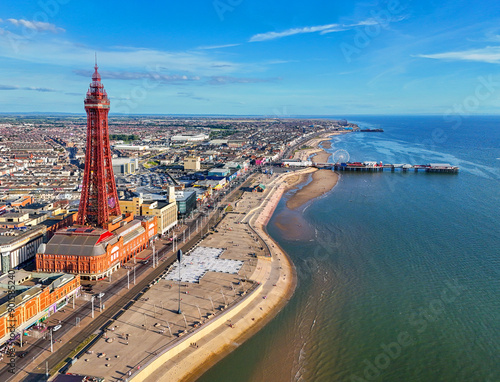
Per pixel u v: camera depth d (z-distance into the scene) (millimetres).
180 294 181000
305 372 135750
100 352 136500
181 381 129750
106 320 158750
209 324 155250
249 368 137625
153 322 156750
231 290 185625
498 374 133250
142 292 183000
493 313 168500
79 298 177375
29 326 150250
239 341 152875
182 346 143750
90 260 193375
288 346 150375
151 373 131000
